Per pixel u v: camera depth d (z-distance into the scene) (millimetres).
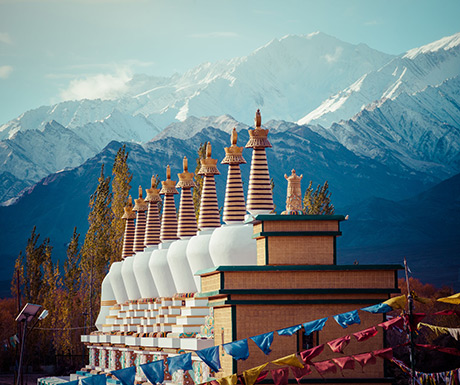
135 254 68875
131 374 30953
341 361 29844
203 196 53094
